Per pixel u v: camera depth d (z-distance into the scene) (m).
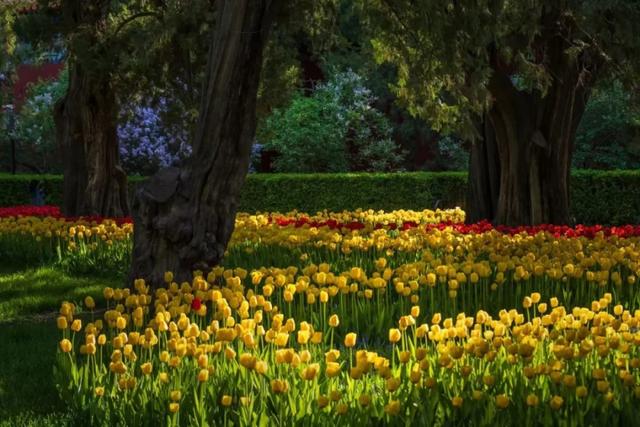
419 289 10.16
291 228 14.52
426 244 13.27
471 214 18.72
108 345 7.70
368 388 5.88
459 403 5.31
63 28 18.78
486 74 12.14
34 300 11.98
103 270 14.28
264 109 18.56
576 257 10.78
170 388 6.11
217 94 10.37
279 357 5.84
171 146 33.28
